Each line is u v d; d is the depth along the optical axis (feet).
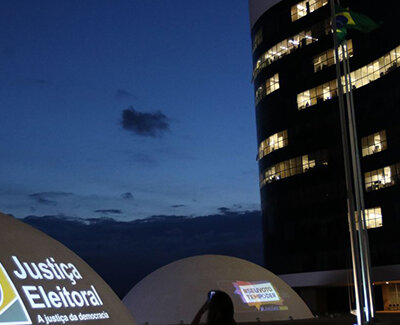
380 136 200.85
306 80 227.61
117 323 59.06
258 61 252.01
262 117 247.09
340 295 236.02
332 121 217.36
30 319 50.24
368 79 206.49
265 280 119.85
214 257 123.03
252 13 260.42
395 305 205.87
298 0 233.96
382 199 198.29
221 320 18.98
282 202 231.71
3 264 52.31
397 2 198.18
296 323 108.27
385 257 195.93
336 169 214.28
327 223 214.69
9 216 62.44
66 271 58.90
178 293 112.06
